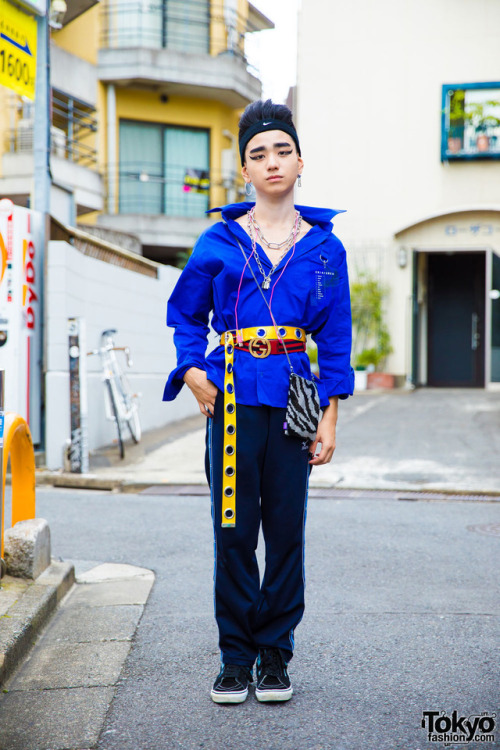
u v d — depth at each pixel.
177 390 2.84
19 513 4.17
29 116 16.61
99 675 3.01
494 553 4.92
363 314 16.83
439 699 2.74
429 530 5.62
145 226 19.34
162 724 2.58
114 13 19.77
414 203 16.92
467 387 17.80
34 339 8.29
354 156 17.20
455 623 3.55
